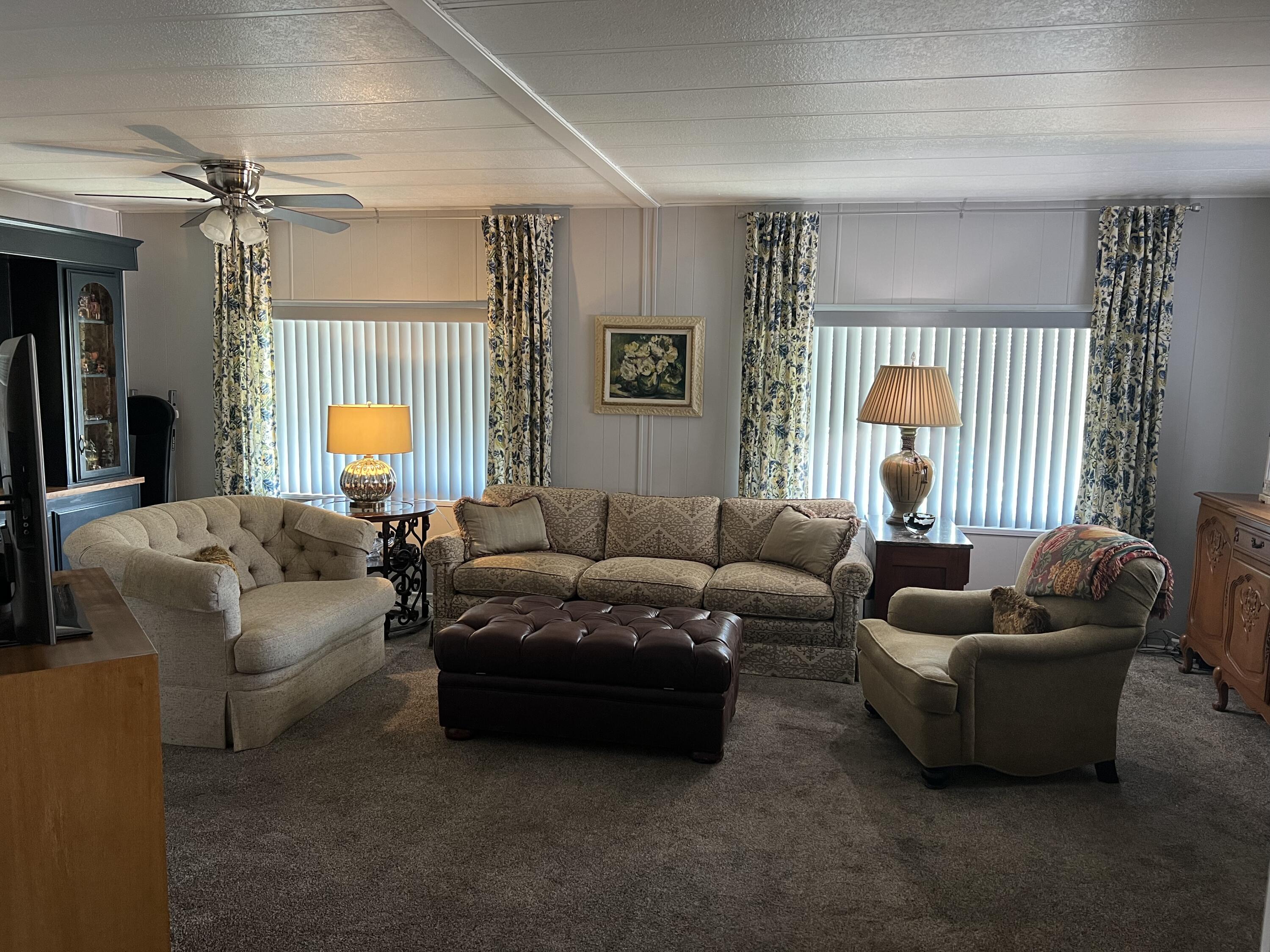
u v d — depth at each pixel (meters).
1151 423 5.09
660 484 5.81
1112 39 2.50
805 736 3.91
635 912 2.61
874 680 3.95
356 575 4.64
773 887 2.74
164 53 2.70
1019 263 5.25
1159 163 4.16
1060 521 5.48
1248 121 3.38
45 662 1.86
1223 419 5.14
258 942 2.44
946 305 5.36
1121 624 3.41
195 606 3.55
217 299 6.03
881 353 5.56
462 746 3.75
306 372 6.32
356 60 2.76
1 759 1.81
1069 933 2.54
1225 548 4.39
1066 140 3.73
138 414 6.10
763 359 5.46
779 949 2.45
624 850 2.94
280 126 3.58
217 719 3.67
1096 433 5.16
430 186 4.98
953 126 3.52
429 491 6.27
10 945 1.86
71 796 1.88
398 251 5.98
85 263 5.16
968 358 5.46
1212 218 5.03
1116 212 5.03
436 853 2.91
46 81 2.98
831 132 3.63
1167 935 2.53
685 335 5.62
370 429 5.25
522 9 2.33
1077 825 3.15
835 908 2.64
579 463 5.90
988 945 2.48
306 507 4.75
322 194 3.94
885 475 5.09
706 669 3.54
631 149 3.99
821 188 4.94
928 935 2.52
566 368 5.83
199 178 4.83
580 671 3.62
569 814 3.18
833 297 5.47
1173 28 2.40
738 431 5.68
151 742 1.93
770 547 5.02
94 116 3.44
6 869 1.84
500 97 3.16
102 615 2.21
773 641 4.65
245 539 4.58
